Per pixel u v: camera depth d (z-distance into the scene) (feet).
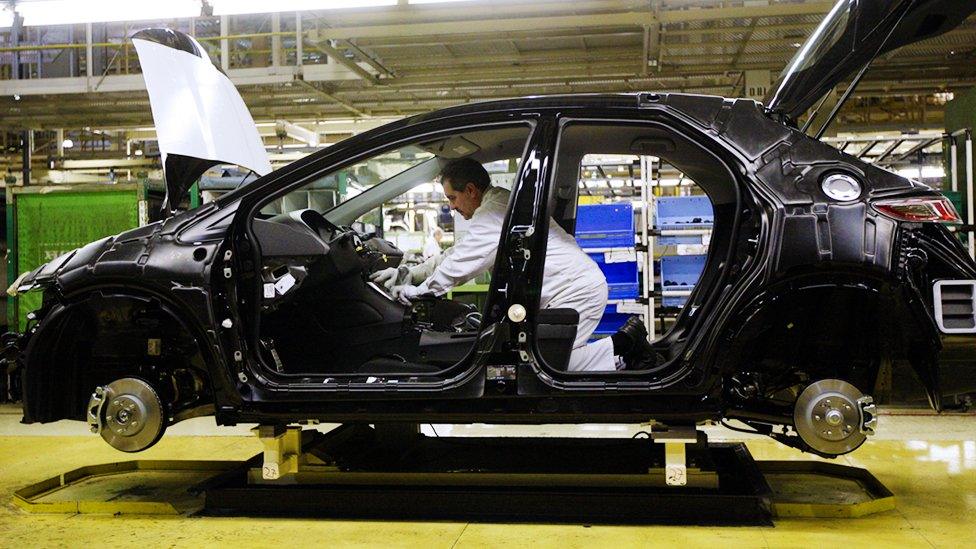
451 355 9.60
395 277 10.41
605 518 8.36
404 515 8.64
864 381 8.36
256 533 8.16
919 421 15.90
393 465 9.67
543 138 8.54
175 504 9.57
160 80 10.17
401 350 10.18
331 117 29.99
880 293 7.79
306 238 9.20
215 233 8.79
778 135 8.33
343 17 20.51
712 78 26.32
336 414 8.48
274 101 27.99
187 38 10.91
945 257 7.93
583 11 20.51
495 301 8.22
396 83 25.57
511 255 8.25
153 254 8.79
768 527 8.07
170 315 8.77
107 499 10.02
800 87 9.71
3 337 9.44
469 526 8.26
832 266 7.79
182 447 13.66
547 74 25.41
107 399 8.89
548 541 7.68
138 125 30.81
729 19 20.76
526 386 8.05
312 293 10.12
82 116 29.63
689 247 21.07
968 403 8.80
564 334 8.68
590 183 29.50
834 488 10.12
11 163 37.65
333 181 20.58
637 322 10.00
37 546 7.86
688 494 8.30
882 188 8.00
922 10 8.68
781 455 12.49
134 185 20.67
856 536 7.75
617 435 14.62
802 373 8.45
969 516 8.56
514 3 19.95
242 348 8.63
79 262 9.04
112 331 9.06
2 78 30.48
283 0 17.66
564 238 9.62
